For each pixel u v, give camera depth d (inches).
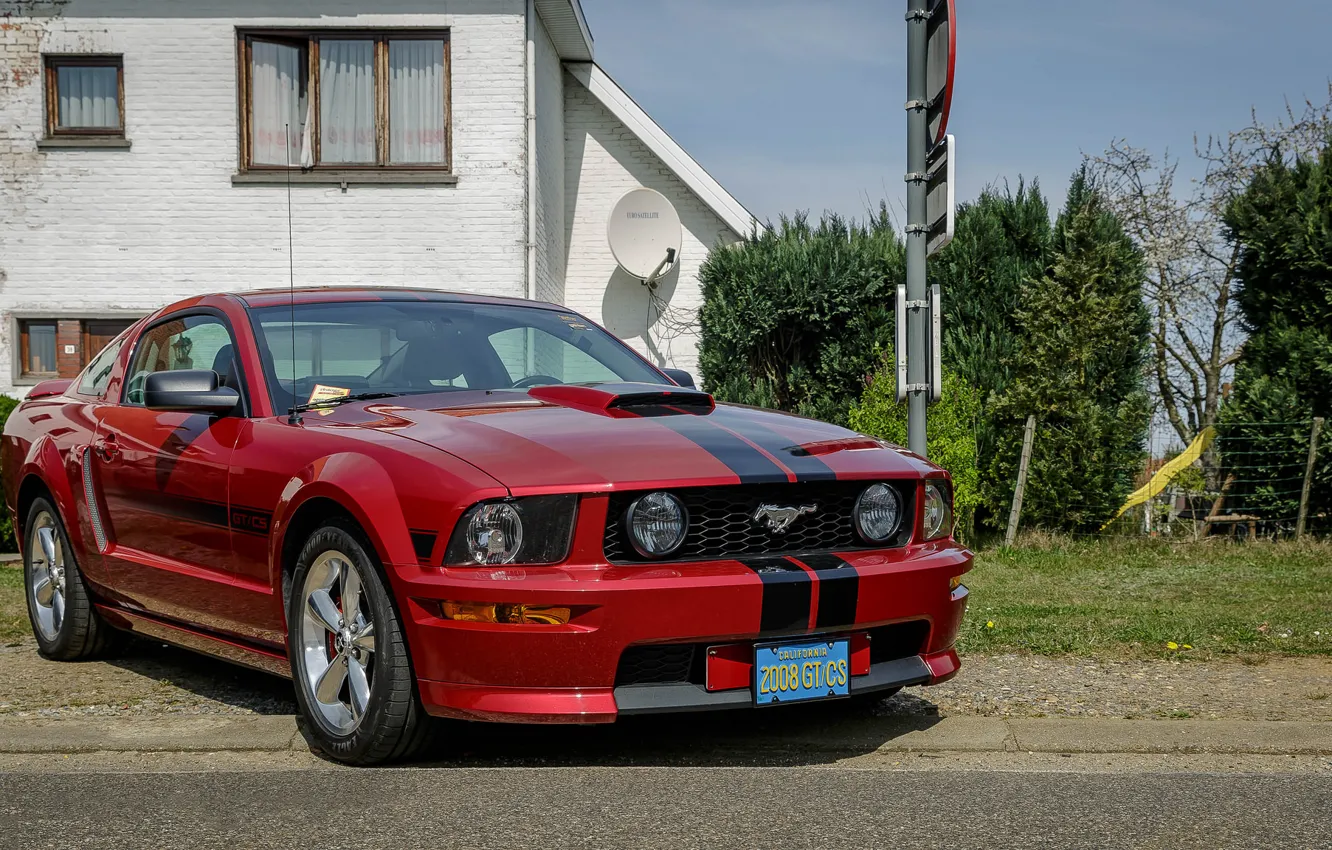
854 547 156.4
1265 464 442.3
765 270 495.5
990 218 455.8
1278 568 370.3
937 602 157.9
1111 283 445.4
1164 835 126.0
